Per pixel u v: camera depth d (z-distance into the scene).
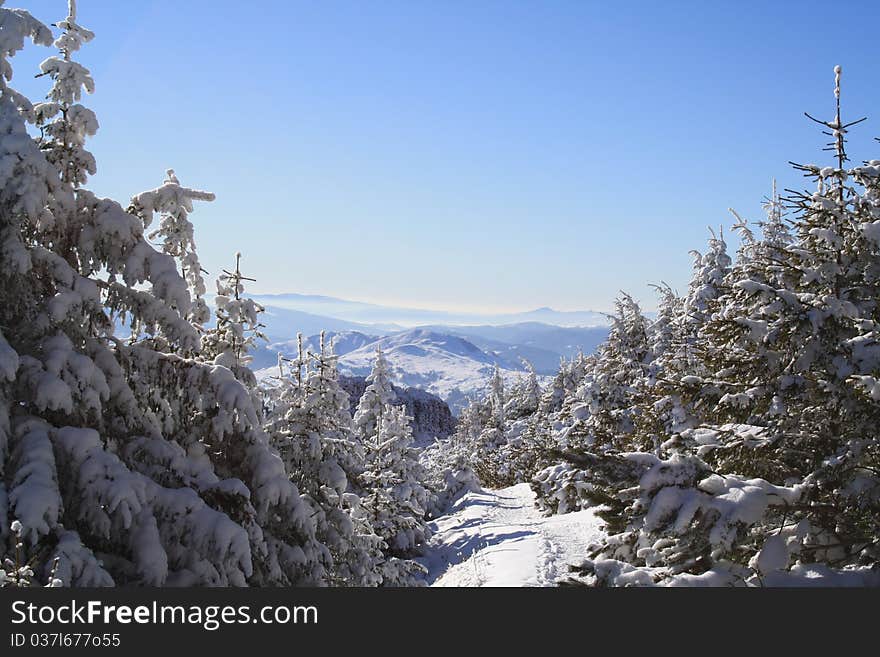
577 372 52.12
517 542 22.80
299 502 11.93
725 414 10.51
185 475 10.42
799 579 8.00
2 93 9.84
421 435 82.81
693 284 28.33
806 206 10.48
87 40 10.84
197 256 12.59
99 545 9.51
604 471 8.16
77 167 10.62
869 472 8.73
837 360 9.46
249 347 13.91
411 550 26.97
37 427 9.18
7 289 9.78
